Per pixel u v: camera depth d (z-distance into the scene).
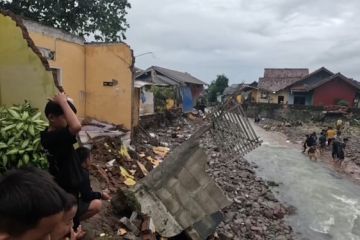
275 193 14.36
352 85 44.41
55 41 12.72
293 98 48.91
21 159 5.04
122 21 23.56
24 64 6.68
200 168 8.20
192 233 7.82
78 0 21.34
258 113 47.59
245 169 17.19
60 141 4.12
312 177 17.17
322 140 22.97
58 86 6.49
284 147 25.50
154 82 33.06
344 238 10.45
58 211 1.52
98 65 14.40
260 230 10.30
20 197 1.40
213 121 9.59
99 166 9.86
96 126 13.43
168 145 18.20
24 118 5.45
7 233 1.38
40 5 20.44
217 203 8.15
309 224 11.34
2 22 6.70
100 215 7.15
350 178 17.38
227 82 76.12
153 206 7.77
